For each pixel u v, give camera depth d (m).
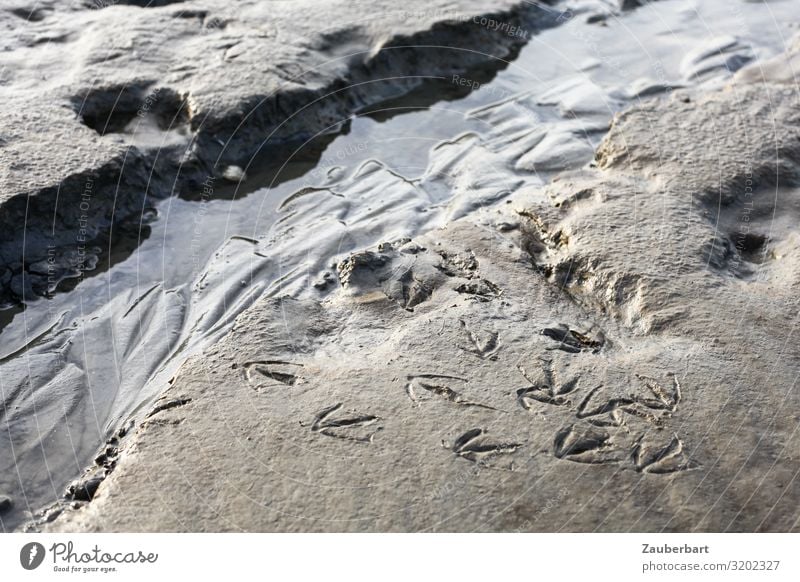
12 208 3.60
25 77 4.49
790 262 3.51
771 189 3.98
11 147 3.90
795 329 3.11
